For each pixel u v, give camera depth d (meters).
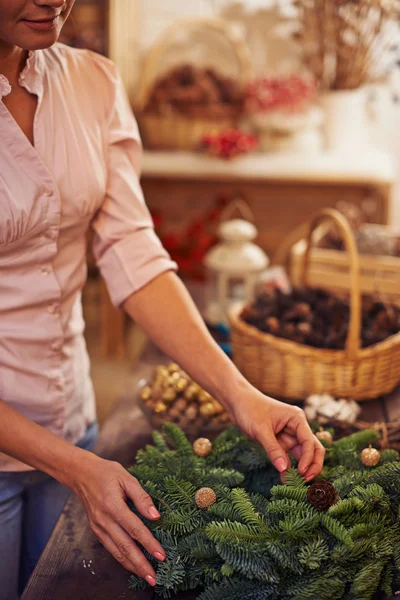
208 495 0.93
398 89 3.10
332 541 0.88
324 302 1.60
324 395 1.34
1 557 1.21
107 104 1.22
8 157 1.04
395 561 0.87
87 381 1.35
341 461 1.07
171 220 2.98
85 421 1.34
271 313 1.59
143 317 1.20
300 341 1.49
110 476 0.94
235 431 1.15
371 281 1.97
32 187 1.06
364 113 3.18
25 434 0.99
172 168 2.81
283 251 2.11
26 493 1.28
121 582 0.92
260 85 3.01
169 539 0.91
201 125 3.05
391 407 1.44
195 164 2.86
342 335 1.49
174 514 0.93
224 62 3.36
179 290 1.22
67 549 0.99
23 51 1.07
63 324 1.21
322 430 1.16
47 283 1.13
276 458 1.00
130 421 1.36
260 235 2.94
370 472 0.99
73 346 1.27
